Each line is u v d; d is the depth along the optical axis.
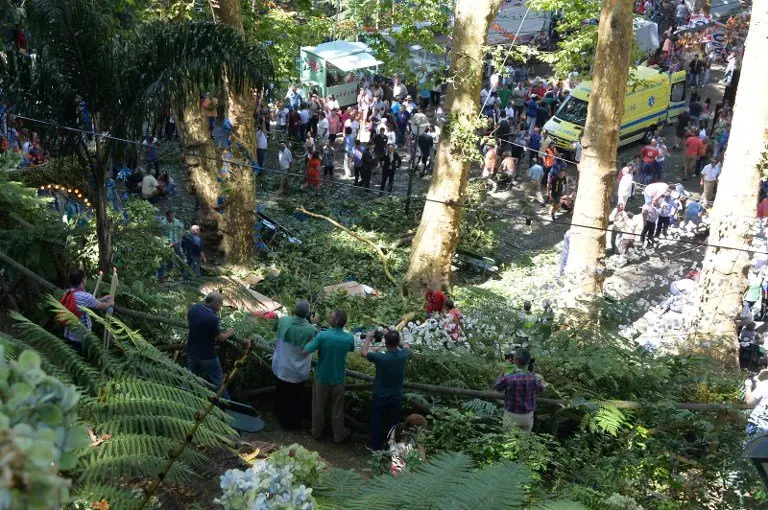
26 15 10.05
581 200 18.86
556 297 18.00
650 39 37.25
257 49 11.24
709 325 16.31
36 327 4.54
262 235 23.17
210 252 21.38
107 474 3.82
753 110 15.77
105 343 5.25
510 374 8.78
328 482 3.99
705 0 42.56
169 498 3.96
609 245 25.69
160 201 25.20
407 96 32.44
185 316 10.41
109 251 10.38
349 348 9.05
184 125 20.48
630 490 7.64
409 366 10.62
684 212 26.58
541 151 29.30
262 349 9.55
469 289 12.91
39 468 1.46
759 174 15.93
